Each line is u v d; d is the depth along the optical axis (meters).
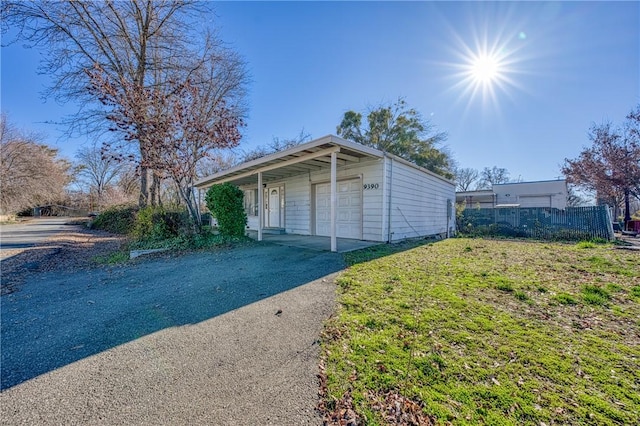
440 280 4.33
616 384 1.92
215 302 3.66
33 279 5.27
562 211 11.34
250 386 1.98
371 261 5.68
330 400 1.82
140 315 3.32
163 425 1.63
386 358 2.26
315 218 10.41
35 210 32.88
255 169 9.07
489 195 23.78
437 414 1.67
